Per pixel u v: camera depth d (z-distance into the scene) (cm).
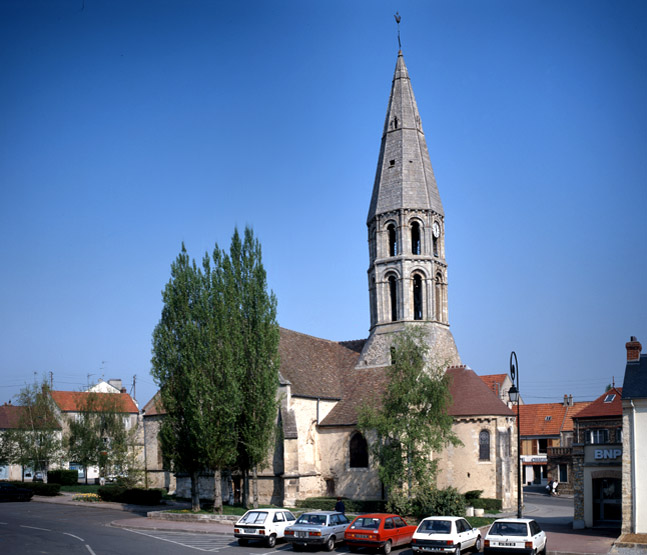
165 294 5153
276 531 3594
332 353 7125
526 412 9838
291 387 5931
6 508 5444
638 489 3734
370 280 6844
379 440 5134
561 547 3475
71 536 3791
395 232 6662
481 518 4816
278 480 5741
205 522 4544
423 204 6619
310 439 6081
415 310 6638
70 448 7619
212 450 4731
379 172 6944
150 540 3706
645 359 4062
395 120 6938
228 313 5081
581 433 7325
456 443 5019
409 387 5034
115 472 7275
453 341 6638
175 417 4981
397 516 3541
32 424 7556
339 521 3644
